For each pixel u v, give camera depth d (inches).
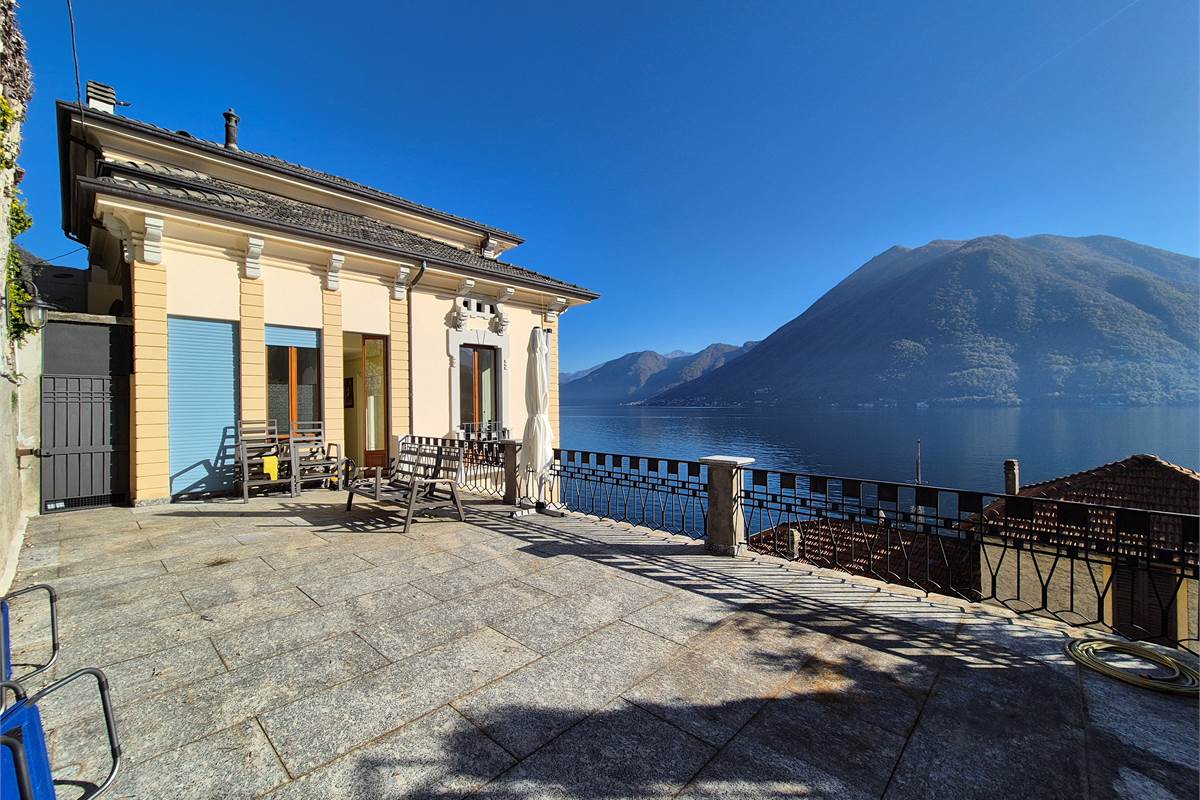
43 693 67.1
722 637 130.8
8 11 188.1
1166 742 90.9
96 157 362.9
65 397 273.0
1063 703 102.8
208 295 310.5
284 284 343.0
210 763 85.0
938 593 159.6
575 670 114.7
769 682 110.0
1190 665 113.4
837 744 90.2
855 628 136.3
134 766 84.3
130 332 292.2
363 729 94.1
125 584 167.8
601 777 81.9
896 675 113.2
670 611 146.9
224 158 398.6
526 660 119.3
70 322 274.7
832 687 108.2
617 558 195.3
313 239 337.7
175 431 300.7
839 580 171.3
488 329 451.8
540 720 96.7
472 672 114.0
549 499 308.7
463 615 144.2
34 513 262.8
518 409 474.9
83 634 132.1
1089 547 134.0
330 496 323.0
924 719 97.4
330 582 169.9
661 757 86.7
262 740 91.0
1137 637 128.9
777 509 191.8
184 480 303.0
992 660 120.0
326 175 477.1
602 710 99.9
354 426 501.0
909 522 165.5
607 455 256.7
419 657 120.6
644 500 238.4
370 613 145.5
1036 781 81.4
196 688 107.5
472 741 90.7
